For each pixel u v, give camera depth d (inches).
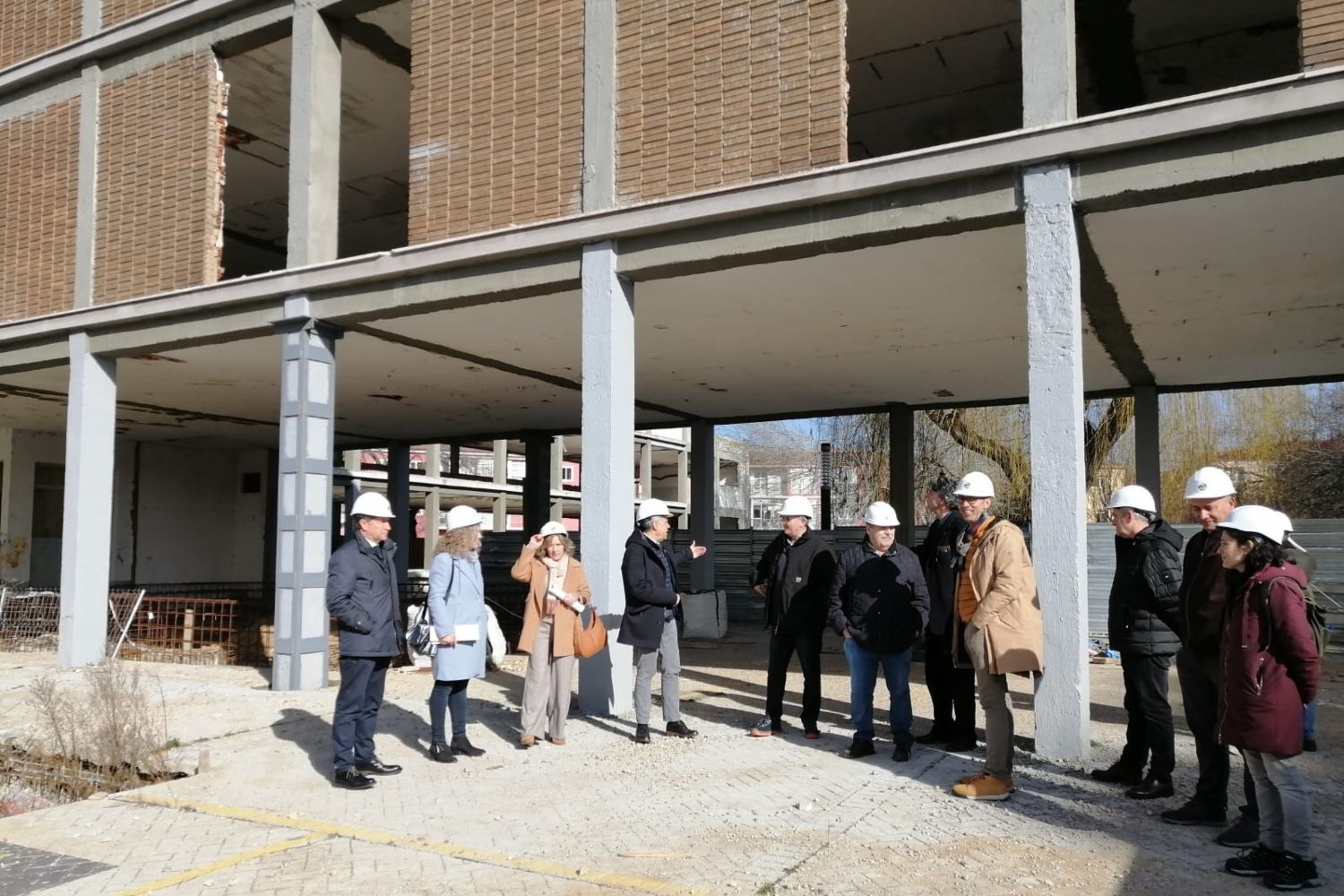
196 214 401.7
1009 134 247.1
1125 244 282.8
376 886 168.2
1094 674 398.3
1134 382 520.4
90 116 438.3
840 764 243.0
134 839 196.1
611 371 306.8
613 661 307.1
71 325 434.0
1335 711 313.6
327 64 379.2
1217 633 177.6
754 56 290.0
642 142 306.8
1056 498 240.4
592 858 179.3
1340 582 499.5
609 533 306.0
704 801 213.6
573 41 321.7
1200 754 191.2
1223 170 227.6
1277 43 379.9
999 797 208.8
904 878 164.6
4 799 250.7
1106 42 381.4
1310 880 156.1
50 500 730.8
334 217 381.4
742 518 1894.7
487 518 1412.4
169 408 621.6
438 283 345.7
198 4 398.3
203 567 825.5
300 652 362.3
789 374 503.5
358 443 815.1
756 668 436.1
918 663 440.1
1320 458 937.5
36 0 461.7
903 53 398.6
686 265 300.8
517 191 328.8
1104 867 167.9
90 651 439.2
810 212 279.3
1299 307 359.9
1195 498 182.5
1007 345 429.4
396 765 246.1
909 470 608.7
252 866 179.0
